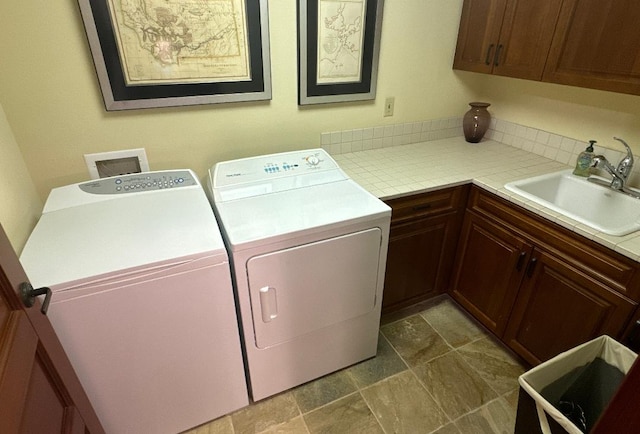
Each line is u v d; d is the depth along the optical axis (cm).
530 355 176
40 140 149
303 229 136
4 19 129
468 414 164
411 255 195
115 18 141
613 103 177
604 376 133
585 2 148
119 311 116
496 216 180
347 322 169
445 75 226
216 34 159
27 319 78
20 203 135
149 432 146
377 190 172
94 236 127
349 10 181
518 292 175
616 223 170
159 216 140
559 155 206
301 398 172
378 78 207
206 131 177
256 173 170
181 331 130
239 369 151
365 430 158
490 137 246
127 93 153
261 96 179
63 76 143
